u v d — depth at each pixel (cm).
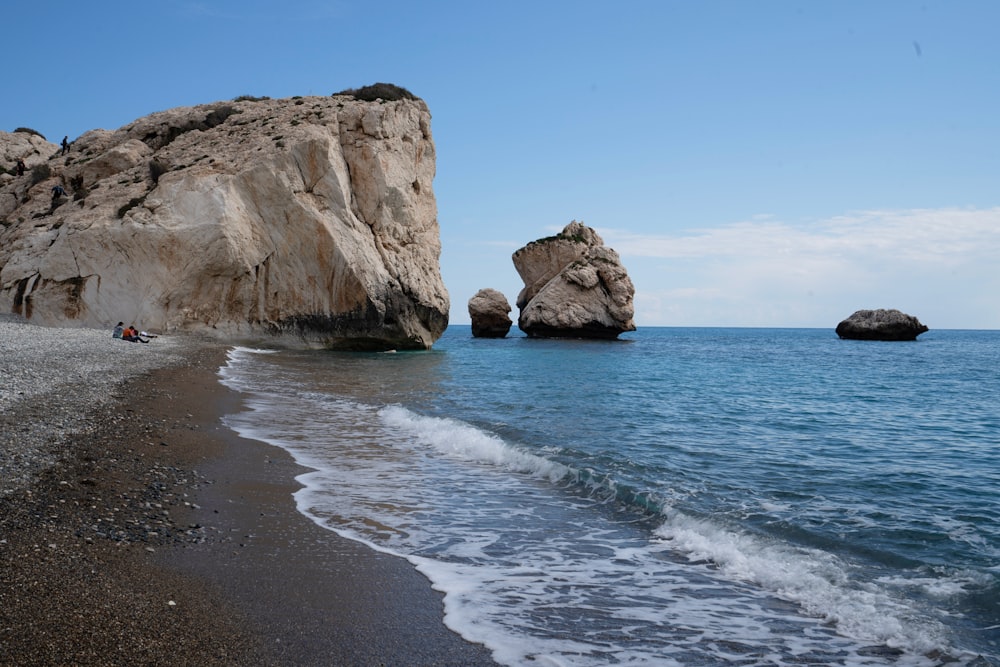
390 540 766
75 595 522
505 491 1020
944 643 533
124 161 4469
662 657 509
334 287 4019
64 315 3747
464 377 3000
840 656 516
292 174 3950
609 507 947
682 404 2270
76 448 1016
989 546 788
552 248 8150
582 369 3825
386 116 4438
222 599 559
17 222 4319
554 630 550
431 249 4859
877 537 820
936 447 1539
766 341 10806
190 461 1054
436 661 485
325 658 475
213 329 3809
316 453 1229
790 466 1270
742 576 686
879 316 9275
